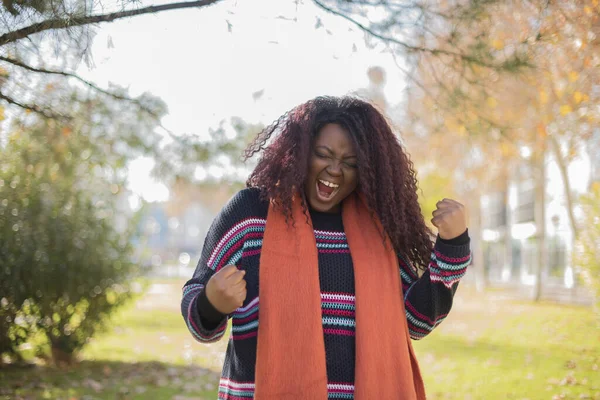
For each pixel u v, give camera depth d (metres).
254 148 2.34
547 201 26.33
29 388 6.66
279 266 2.00
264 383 1.91
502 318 14.96
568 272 23.55
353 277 2.05
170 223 62.22
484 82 4.71
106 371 7.79
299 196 2.11
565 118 7.67
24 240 7.38
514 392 6.71
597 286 8.29
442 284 2.08
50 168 7.36
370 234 2.13
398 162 2.18
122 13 3.69
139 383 7.13
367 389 1.94
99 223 7.90
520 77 4.70
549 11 4.39
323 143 2.09
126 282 8.38
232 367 2.05
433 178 21.73
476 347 10.25
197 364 8.62
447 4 4.36
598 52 4.79
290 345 1.93
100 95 5.00
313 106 2.16
